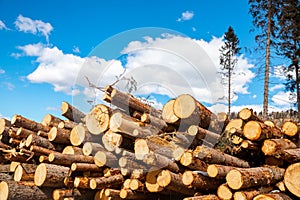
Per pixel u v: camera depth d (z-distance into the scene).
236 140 4.72
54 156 4.90
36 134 6.00
